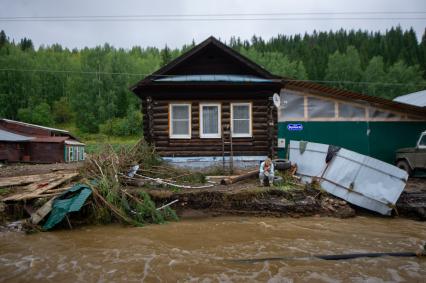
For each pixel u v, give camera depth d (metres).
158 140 12.45
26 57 76.00
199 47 12.66
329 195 9.60
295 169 11.05
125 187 9.34
